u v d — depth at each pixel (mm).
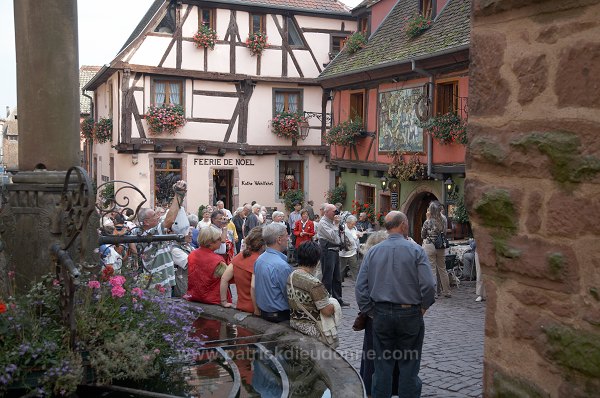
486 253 2213
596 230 1812
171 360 3273
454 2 14734
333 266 9352
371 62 16391
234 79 20703
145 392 2906
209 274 5207
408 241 4625
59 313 2992
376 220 16344
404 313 4512
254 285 4730
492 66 2162
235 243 13047
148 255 5758
